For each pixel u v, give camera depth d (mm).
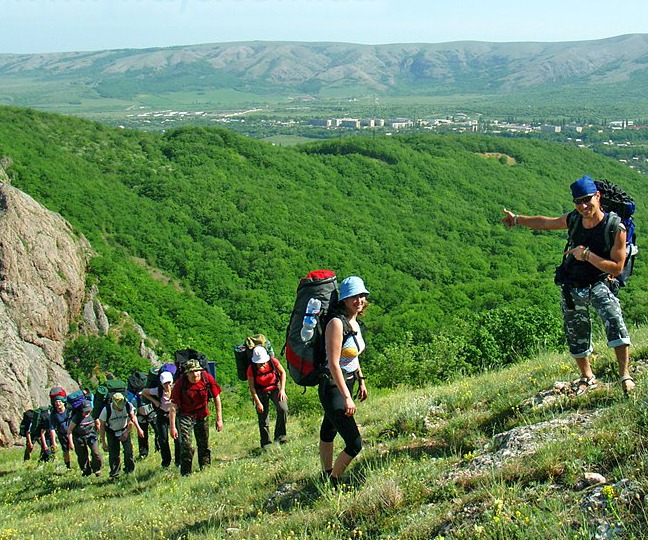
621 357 5594
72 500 9594
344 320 5465
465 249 84438
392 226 89125
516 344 17891
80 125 90688
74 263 33188
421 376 18297
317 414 14547
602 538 3391
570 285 5926
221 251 68125
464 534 3879
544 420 5605
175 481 8977
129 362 31516
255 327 53375
